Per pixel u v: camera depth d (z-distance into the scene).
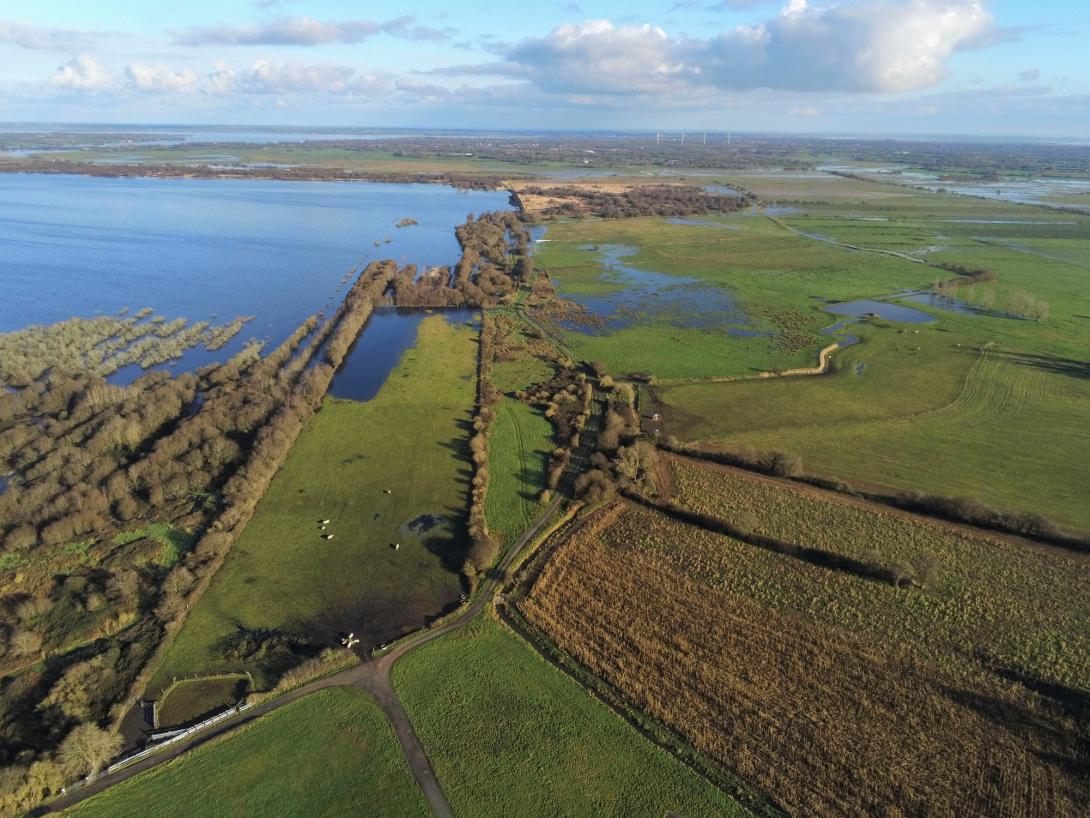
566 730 50.00
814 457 89.00
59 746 46.16
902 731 49.34
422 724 50.50
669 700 52.28
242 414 94.19
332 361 120.38
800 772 46.47
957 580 64.94
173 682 53.84
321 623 60.34
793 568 67.19
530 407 104.56
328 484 82.00
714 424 98.88
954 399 106.94
